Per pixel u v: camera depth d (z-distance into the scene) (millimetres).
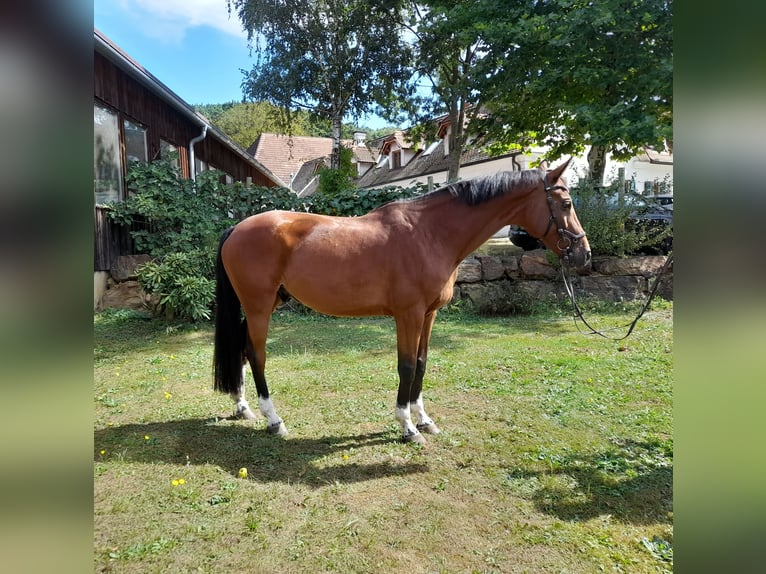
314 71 12734
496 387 3842
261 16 11531
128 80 7852
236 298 3115
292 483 2387
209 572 1745
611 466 2547
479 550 1885
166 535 1947
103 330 5891
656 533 1994
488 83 9211
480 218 2809
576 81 8055
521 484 2383
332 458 2656
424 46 12484
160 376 4188
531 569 1780
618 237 7742
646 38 7285
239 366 3184
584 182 8250
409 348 2807
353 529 2004
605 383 3930
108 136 7266
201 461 2611
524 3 8414
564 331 6035
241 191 7680
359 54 12773
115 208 6785
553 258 7629
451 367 4414
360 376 4145
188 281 6047
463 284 7559
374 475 2477
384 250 2736
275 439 2912
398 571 1767
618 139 7469
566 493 2295
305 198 7828
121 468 2500
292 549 1877
